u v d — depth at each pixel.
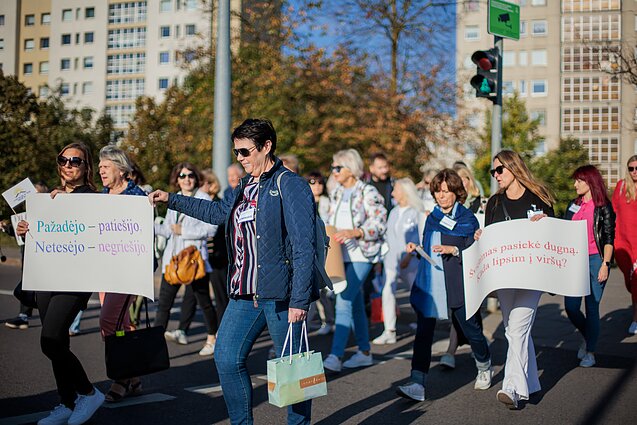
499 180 5.32
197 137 26.25
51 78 75.62
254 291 3.75
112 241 4.50
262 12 23.38
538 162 25.55
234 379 3.81
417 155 24.53
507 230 4.89
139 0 72.81
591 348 6.70
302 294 3.64
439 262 5.51
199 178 7.39
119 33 73.75
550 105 48.66
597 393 5.67
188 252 6.91
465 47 51.41
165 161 35.81
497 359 7.21
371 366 6.84
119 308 4.88
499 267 4.88
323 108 23.77
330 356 6.44
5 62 76.25
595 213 6.65
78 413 4.53
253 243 3.79
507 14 9.23
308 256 3.67
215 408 5.12
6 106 25.25
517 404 5.05
